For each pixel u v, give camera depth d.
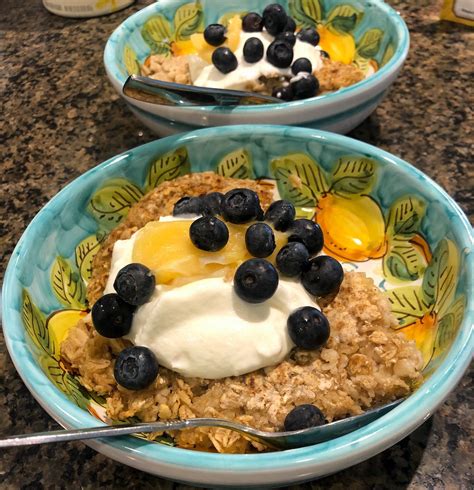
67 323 1.06
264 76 1.59
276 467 0.67
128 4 2.44
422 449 0.87
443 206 1.07
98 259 1.15
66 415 0.75
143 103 1.34
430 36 1.98
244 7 1.95
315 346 0.89
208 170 1.32
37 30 2.36
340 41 1.86
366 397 0.89
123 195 1.25
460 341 0.79
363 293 1.00
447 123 1.58
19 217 1.42
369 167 1.21
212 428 0.84
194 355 0.89
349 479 0.85
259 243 0.92
